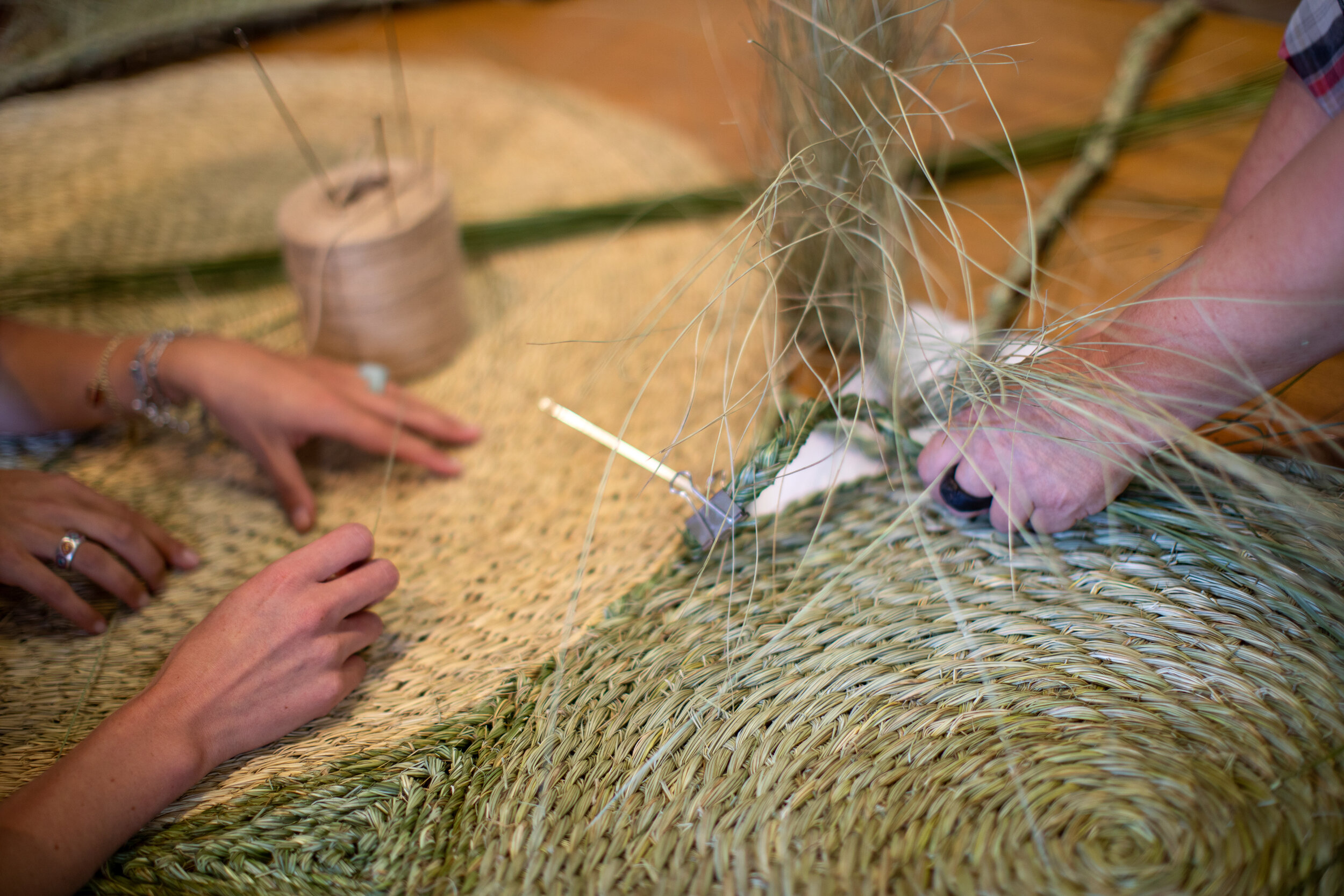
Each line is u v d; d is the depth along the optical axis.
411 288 0.93
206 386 0.82
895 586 0.66
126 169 1.27
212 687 0.60
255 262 1.11
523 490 0.86
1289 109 0.68
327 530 0.82
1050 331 0.69
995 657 0.60
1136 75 1.27
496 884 0.53
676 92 1.43
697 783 0.56
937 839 0.50
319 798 0.59
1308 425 0.69
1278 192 0.53
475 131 1.37
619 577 0.75
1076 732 0.55
